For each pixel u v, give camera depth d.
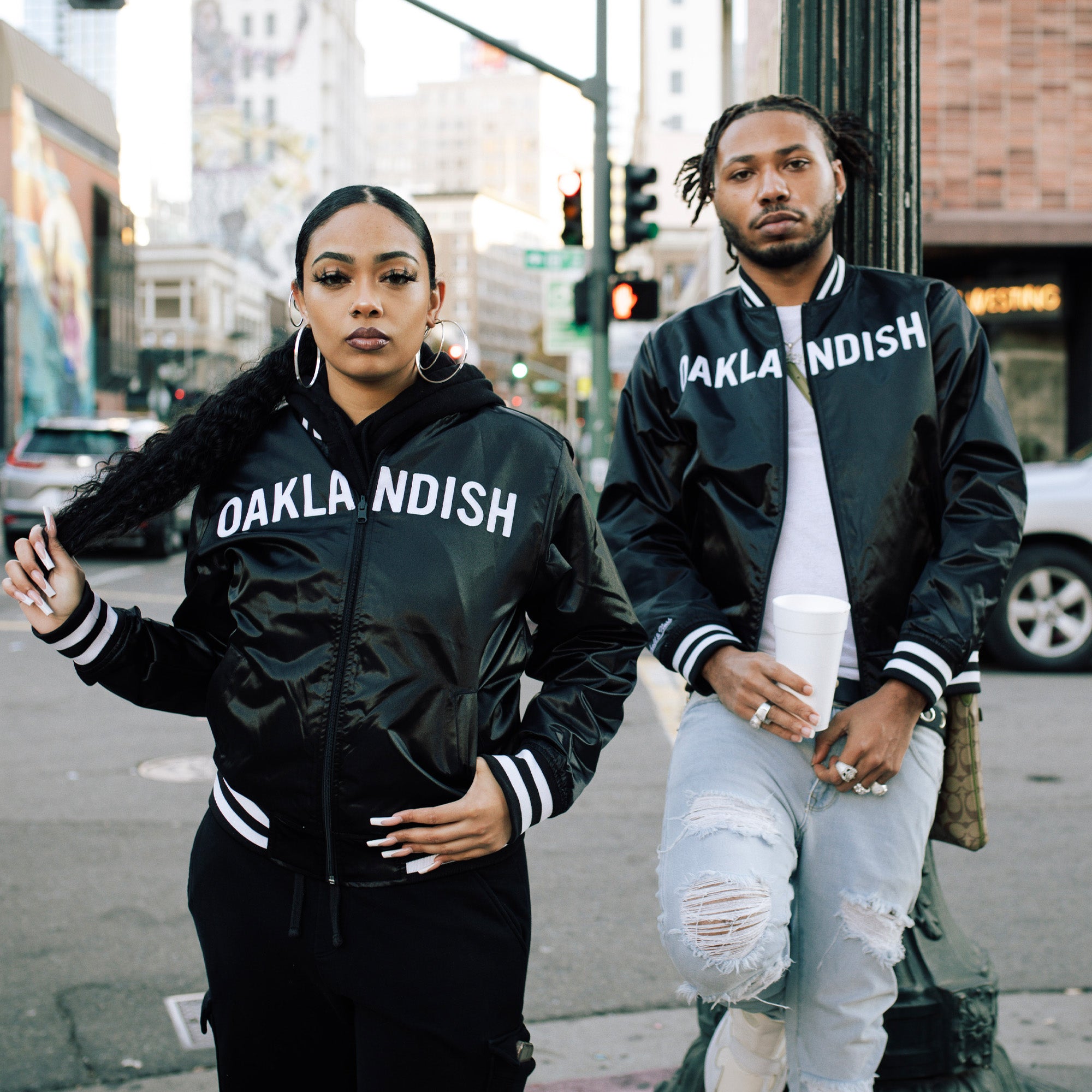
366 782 1.58
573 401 34.28
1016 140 12.66
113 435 15.23
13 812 5.15
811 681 1.87
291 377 1.76
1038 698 7.18
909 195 2.50
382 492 1.65
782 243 2.10
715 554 2.12
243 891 1.67
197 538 1.76
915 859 1.98
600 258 11.65
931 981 2.25
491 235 151.88
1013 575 7.94
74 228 46.19
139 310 65.81
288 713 1.60
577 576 1.77
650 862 4.49
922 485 2.06
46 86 43.34
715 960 1.81
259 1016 1.70
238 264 84.00
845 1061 1.95
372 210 1.65
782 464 2.07
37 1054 3.04
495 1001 1.65
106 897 4.14
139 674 1.76
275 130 100.31
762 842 1.89
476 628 1.63
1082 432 13.09
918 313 2.10
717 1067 2.19
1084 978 3.43
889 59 2.48
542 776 1.62
